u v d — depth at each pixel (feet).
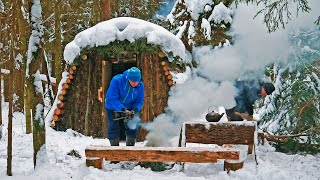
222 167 16.40
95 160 15.55
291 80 26.55
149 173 15.55
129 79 17.92
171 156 14.99
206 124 17.22
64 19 47.34
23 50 16.89
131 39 27.04
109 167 16.88
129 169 16.71
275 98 27.32
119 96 18.54
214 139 17.11
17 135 25.63
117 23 28.07
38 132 15.19
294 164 17.70
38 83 15.23
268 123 27.07
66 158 18.56
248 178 14.26
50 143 22.31
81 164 16.61
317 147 20.99
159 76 28.12
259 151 19.44
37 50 15.08
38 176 14.37
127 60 28.53
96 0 41.09
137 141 27.22
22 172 15.31
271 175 14.46
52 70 52.65
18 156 18.93
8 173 14.65
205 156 14.76
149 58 28.09
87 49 28.19
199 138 17.25
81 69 29.19
